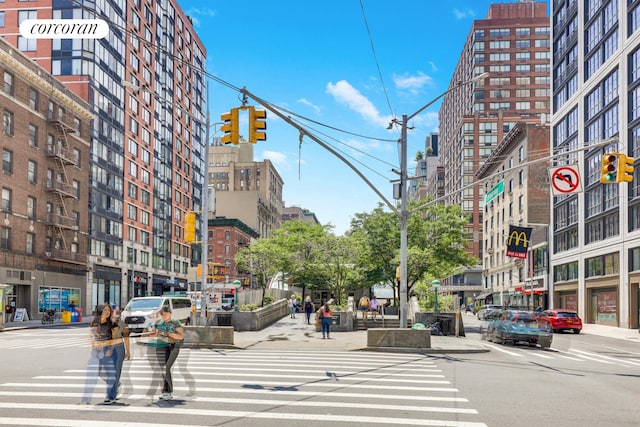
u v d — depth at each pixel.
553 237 60.66
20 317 43.50
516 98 109.50
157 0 77.81
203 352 19.77
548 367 16.75
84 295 56.41
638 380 14.20
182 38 88.56
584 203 52.44
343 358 18.03
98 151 60.09
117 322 9.88
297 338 26.33
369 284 40.00
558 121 60.41
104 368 9.98
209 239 103.81
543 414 9.19
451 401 10.21
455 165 119.62
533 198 63.88
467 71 117.94
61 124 51.22
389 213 37.69
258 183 137.50
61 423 8.03
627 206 43.38
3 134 44.44
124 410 9.02
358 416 8.70
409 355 19.53
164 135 79.88
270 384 11.93
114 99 63.97
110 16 62.16
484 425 8.21
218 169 138.62
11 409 9.05
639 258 41.56
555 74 62.19
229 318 31.03
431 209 37.91
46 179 50.59
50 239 51.31
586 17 52.84
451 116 131.00
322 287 61.66
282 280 53.78
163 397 9.95
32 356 17.91
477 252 105.25
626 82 43.59
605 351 24.28
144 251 72.31
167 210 80.62
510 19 111.25
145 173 73.06
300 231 64.81
